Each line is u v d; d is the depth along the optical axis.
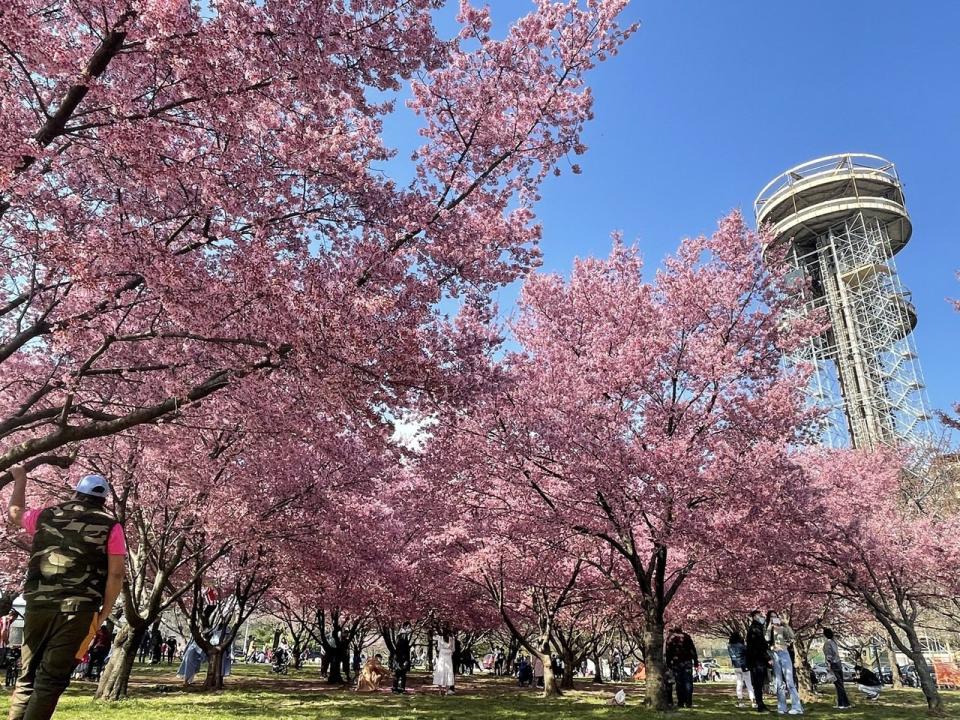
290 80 6.31
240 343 6.96
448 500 14.86
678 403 12.99
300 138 6.48
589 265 15.81
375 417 7.37
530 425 11.70
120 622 18.02
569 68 8.08
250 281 6.34
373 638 35.12
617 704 14.31
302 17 6.21
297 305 6.30
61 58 5.08
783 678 13.04
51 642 3.10
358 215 7.77
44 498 12.91
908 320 45.19
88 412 7.04
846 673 29.75
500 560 16.39
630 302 14.20
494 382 8.62
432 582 20.11
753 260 14.26
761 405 12.81
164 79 5.98
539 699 15.97
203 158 6.53
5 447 11.04
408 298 7.64
